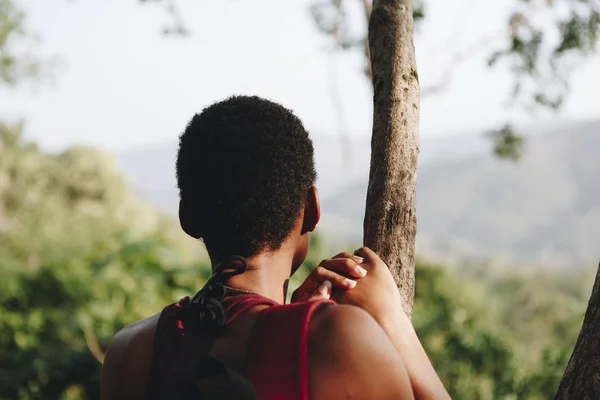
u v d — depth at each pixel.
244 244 1.15
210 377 0.99
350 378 1.03
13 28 11.84
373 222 1.46
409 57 1.54
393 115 1.49
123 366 1.24
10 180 29.31
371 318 1.08
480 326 8.03
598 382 1.27
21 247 8.16
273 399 1.03
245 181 1.12
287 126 1.15
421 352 1.22
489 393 7.25
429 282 11.59
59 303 5.91
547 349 7.41
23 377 5.32
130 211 34.28
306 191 1.17
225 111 1.15
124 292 5.73
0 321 5.59
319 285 1.29
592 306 1.33
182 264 5.97
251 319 1.09
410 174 1.48
